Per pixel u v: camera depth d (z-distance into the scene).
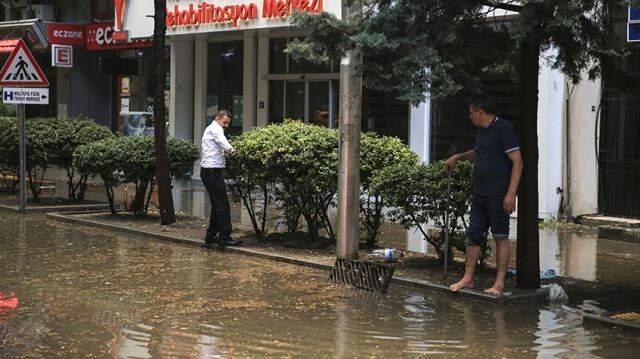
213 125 10.20
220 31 17.17
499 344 6.18
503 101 13.78
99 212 13.94
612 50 8.11
